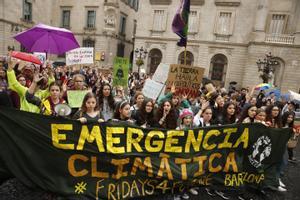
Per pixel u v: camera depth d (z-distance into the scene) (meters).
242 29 27.27
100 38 33.91
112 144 3.82
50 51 6.32
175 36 29.02
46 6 34.72
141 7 30.00
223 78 28.50
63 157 3.59
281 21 26.56
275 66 25.77
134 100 6.01
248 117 5.59
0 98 4.02
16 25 29.81
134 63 30.83
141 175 4.02
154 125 4.82
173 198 4.36
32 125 3.45
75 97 5.02
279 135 5.01
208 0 27.94
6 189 4.20
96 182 3.76
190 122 5.02
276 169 5.10
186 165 4.29
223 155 4.58
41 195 4.07
